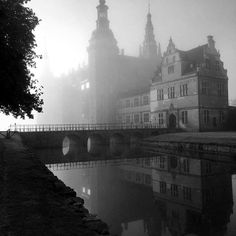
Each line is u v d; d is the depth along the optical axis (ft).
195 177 80.48
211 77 195.11
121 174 92.48
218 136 138.21
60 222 27.07
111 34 315.99
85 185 78.33
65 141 255.50
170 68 210.59
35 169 52.37
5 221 26.61
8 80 60.13
